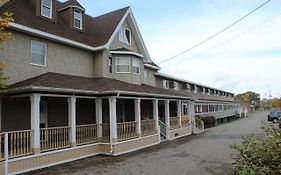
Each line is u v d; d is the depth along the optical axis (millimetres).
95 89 18328
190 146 21828
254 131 32969
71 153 16094
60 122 19203
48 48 18688
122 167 14438
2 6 16672
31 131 13984
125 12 25078
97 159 16750
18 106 16781
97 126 18641
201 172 12992
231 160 15695
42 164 14203
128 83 23203
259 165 6781
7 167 12484
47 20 19516
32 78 16750
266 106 132125
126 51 23703
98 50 22266
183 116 31000
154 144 23078
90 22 25547
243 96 145375
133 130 20734
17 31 16609
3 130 15820
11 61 16156
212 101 53281
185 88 44531
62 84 16203
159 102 31297
